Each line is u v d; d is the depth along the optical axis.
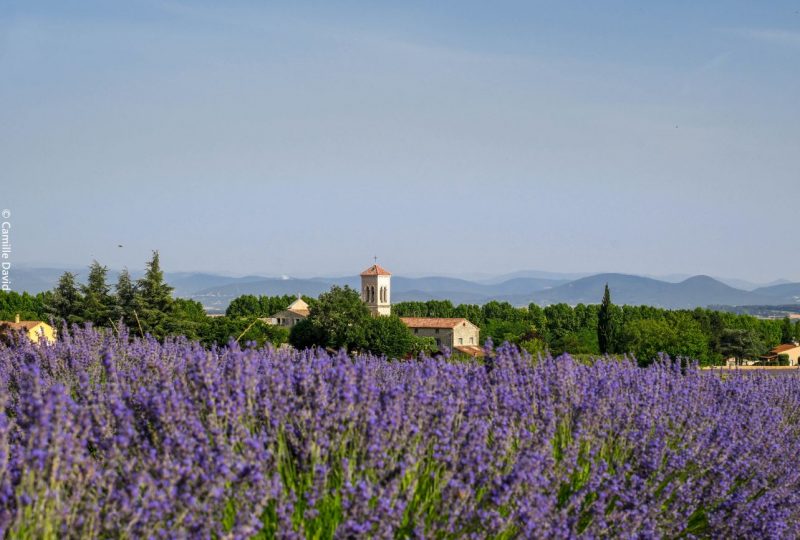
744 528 7.14
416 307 178.12
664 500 7.21
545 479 6.41
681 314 140.50
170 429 6.30
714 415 9.58
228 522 5.58
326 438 6.51
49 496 5.07
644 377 10.53
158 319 65.44
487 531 5.86
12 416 8.26
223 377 7.53
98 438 6.47
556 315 166.38
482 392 8.14
